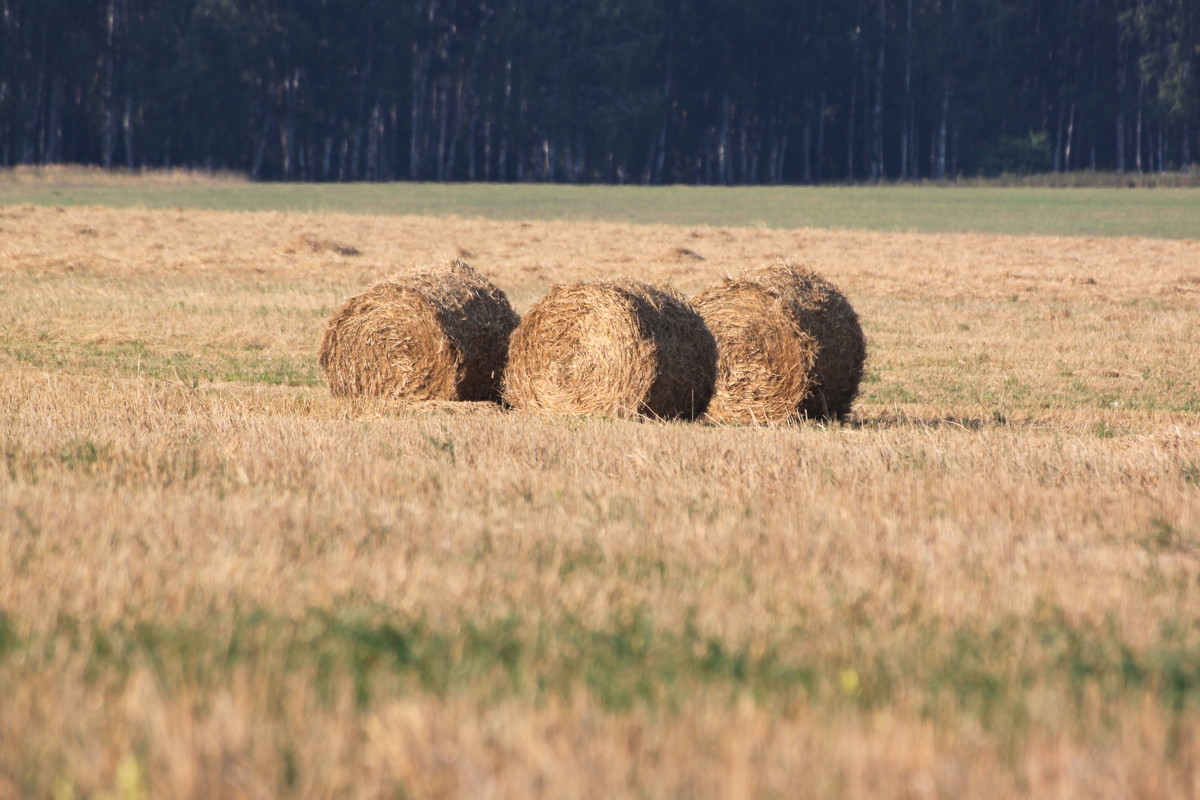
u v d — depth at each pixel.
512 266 118.94
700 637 18.52
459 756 13.55
